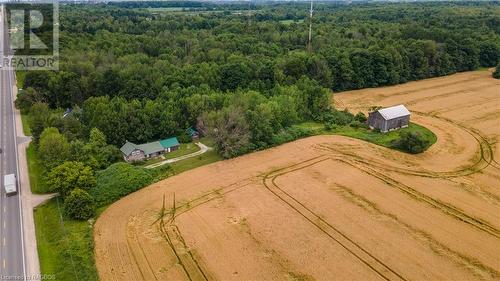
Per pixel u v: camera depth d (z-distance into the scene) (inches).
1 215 2256.4
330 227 2185.0
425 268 1872.5
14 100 4207.7
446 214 2308.1
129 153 2901.1
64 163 2437.3
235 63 4281.5
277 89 3969.0
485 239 2084.2
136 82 3806.6
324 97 3885.3
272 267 1879.9
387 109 3602.4
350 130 3614.7
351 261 1920.5
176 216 2299.5
